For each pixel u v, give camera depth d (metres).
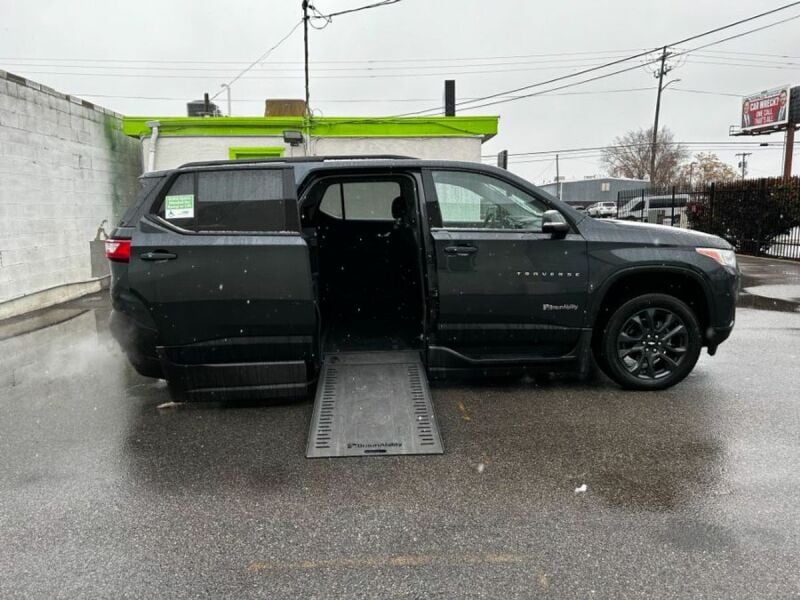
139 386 5.36
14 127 8.73
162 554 2.76
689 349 4.84
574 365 4.79
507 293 4.59
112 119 12.48
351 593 2.46
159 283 4.35
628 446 3.85
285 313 4.42
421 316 5.22
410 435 3.93
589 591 2.45
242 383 4.53
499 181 4.73
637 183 53.84
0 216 8.41
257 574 2.60
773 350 6.26
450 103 20.33
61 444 4.05
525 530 2.91
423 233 4.65
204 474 3.57
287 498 3.26
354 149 14.83
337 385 4.48
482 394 4.91
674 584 2.48
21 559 2.73
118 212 12.71
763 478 3.38
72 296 10.38
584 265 4.62
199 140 14.23
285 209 4.45
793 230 16.31
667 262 4.66
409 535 2.88
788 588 2.45
